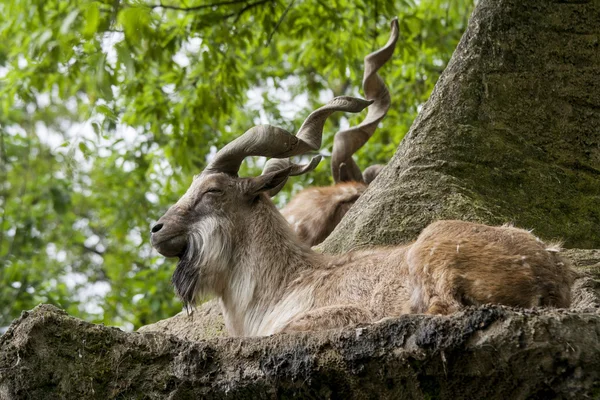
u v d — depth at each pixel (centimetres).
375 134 2358
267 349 877
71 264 3022
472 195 1270
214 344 894
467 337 816
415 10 2267
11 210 2903
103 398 885
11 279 2575
